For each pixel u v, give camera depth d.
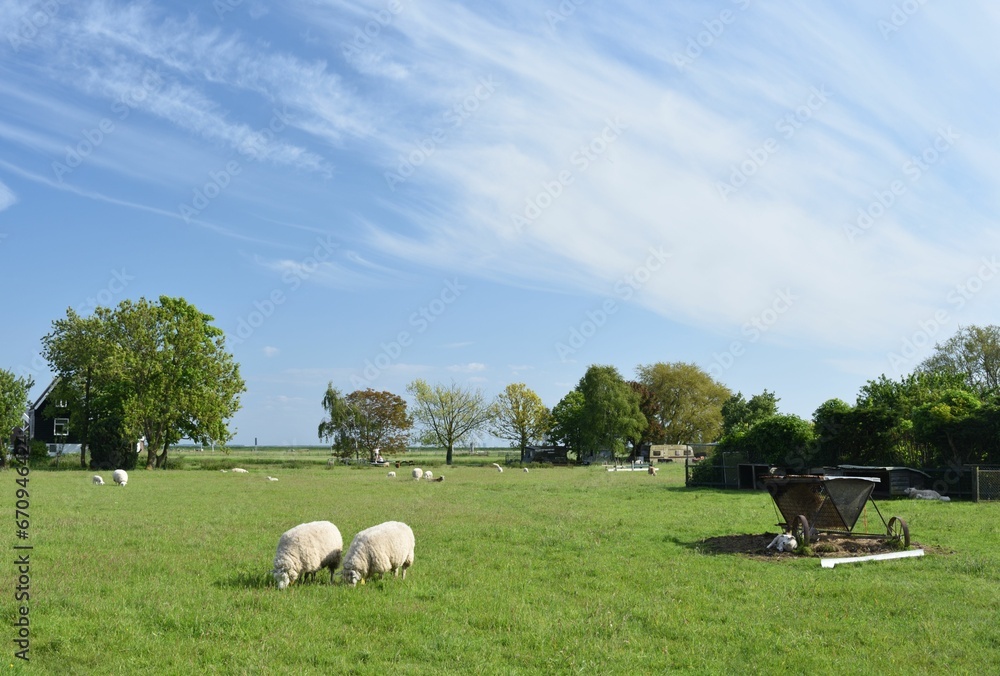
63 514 26.19
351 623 11.73
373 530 14.91
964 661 10.15
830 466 41.50
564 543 19.77
